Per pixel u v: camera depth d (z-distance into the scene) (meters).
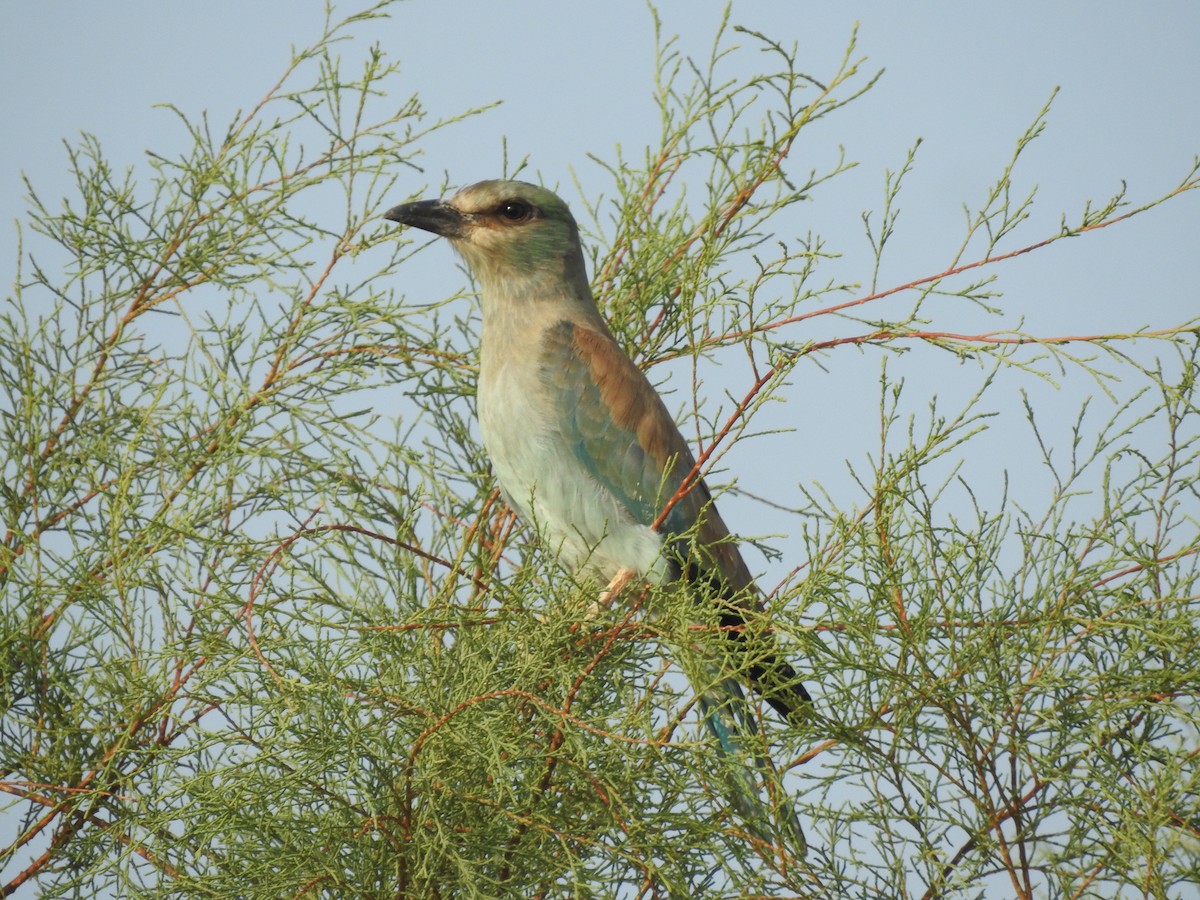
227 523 10.17
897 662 8.34
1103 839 8.30
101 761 8.74
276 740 8.00
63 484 10.15
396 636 8.38
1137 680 8.20
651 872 7.94
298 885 8.02
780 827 8.36
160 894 8.14
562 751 8.14
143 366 10.69
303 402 10.44
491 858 8.00
